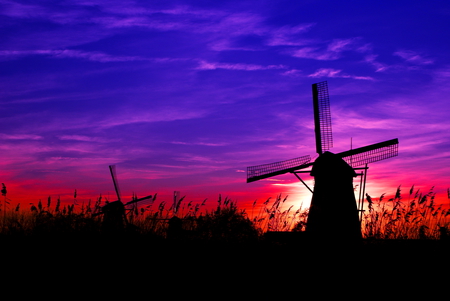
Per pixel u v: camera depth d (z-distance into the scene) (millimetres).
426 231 14570
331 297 10086
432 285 10711
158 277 11000
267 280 11164
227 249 13500
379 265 12039
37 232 13469
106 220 14656
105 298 9805
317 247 13742
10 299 9508
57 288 10172
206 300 9875
